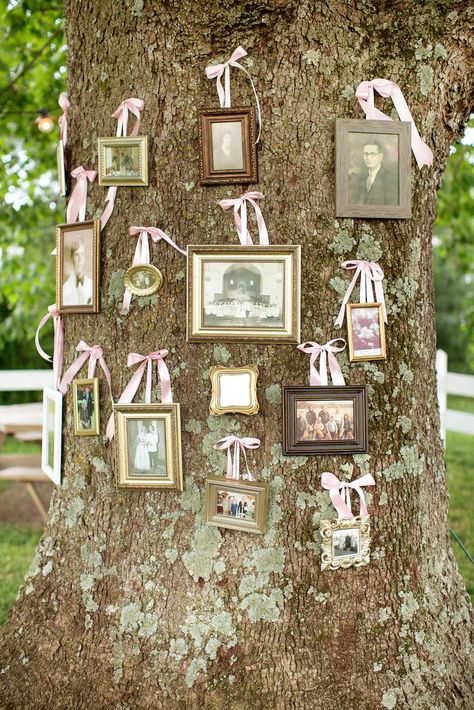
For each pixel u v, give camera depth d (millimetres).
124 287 2229
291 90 2127
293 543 2146
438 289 16672
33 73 5984
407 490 2234
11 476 4480
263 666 2084
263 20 2107
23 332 9781
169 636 2127
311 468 2156
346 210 2133
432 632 2215
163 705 2064
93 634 2193
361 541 2160
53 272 8414
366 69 2162
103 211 2268
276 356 2143
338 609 2145
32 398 10891
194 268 2113
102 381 2281
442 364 6215
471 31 2221
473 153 5199
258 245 2105
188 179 2158
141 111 2188
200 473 2172
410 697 2098
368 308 2162
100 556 2242
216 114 2094
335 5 2129
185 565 2158
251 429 2150
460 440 8797
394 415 2217
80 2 2355
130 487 2184
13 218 6352
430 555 2289
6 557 4477
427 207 2314
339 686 2076
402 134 2150
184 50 2150
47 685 2178
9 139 6383
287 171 2135
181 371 2176
